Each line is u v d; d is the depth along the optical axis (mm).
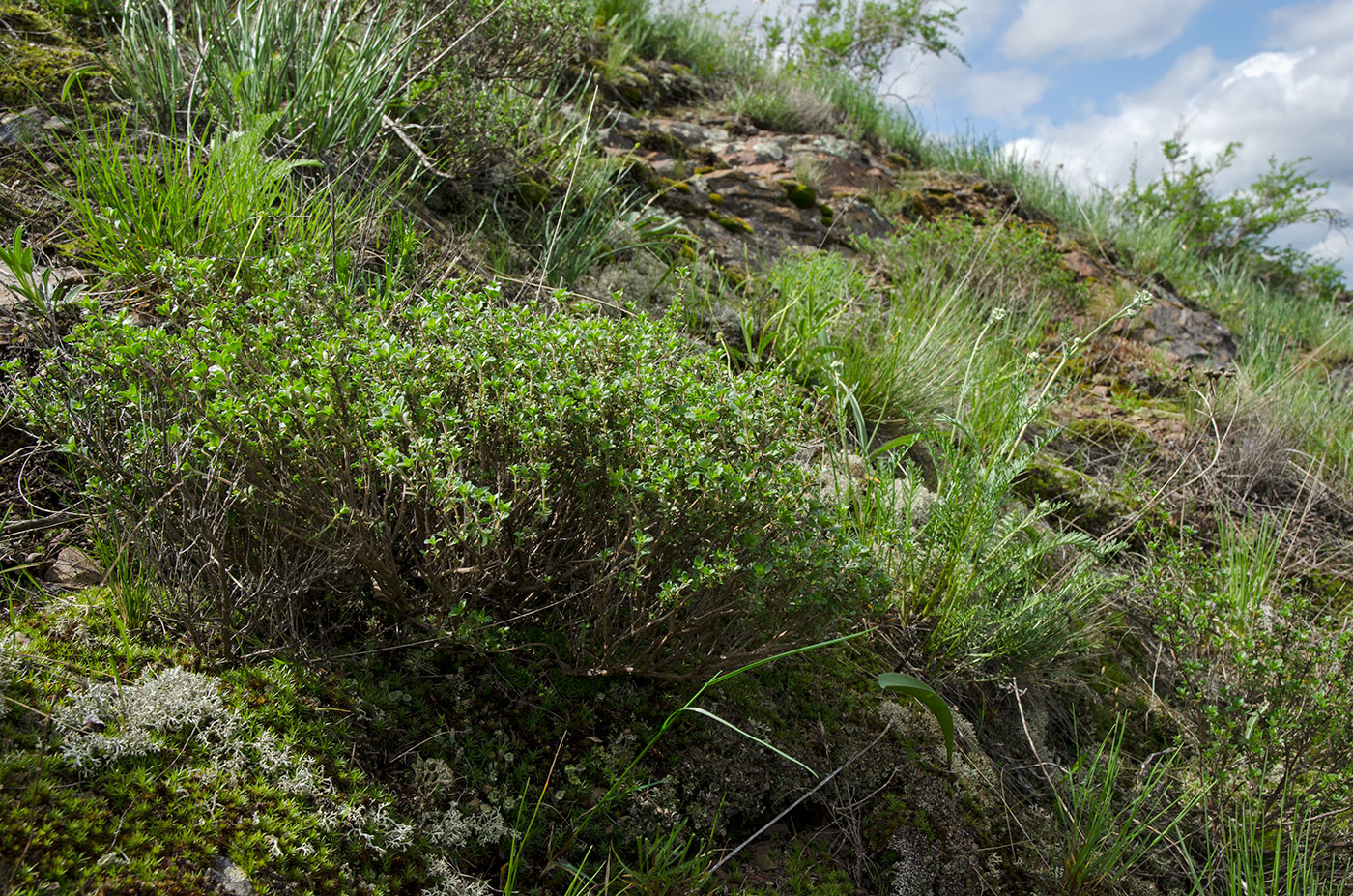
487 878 1701
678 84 7867
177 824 1371
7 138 2998
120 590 1704
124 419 1801
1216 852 2598
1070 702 3102
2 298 2322
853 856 2145
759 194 6215
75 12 4023
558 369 1980
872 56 11250
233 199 2750
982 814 2346
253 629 1820
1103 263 7852
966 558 2883
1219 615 3064
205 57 3557
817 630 2070
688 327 3934
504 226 4008
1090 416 5164
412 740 1814
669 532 1957
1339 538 4477
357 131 3721
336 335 1775
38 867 1206
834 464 3004
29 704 1423
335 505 1804
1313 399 5660
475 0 4152
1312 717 2629
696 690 2180
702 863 1919
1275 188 11086
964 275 6000
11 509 1889
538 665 2090
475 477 1901
